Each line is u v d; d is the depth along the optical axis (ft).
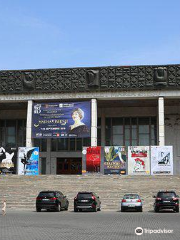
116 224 59.62
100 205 100.63
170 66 157.38
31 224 59.88
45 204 91.56
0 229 52.65
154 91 156.66
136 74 158.40
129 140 180.65
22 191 121.29
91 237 43.96
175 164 175.22
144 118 181.78
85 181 130.41
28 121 161.07
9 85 165.48
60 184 127.65
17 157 150.20
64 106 158.20
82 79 160.97
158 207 89.45
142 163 139.13
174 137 177.37
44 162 185.98
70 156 183.42
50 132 157.79
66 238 43.04
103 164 142.51
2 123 191.62
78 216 77.25
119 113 182.70
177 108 179.32
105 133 182.91
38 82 163.53
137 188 121.39
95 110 158.71
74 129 156.04
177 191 117.19
